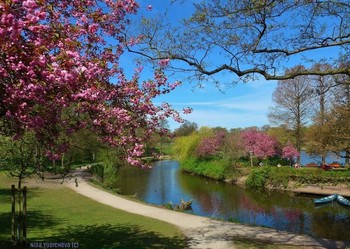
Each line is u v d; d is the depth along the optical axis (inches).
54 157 310.7
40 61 181.5
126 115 294.4
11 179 1047.0
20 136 272.1
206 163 1779.0
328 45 334.3
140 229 483.8
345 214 875.4
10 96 202.8
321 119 1147.3
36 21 172.4
